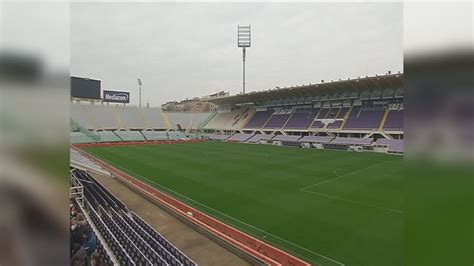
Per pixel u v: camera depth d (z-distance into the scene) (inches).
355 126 2044.8
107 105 3029.0
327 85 2068.2
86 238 378.3
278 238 526.3
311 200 739.4
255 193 806.5
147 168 1198.3
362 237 522.6
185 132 3171.8
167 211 657.0
